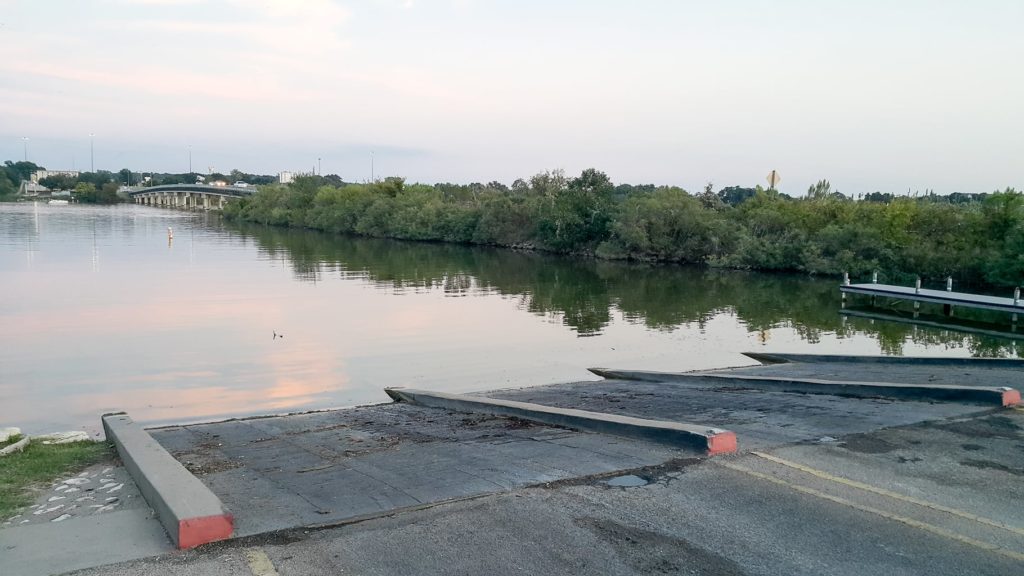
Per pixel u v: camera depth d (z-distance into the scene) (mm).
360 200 92562
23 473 7699
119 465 8102
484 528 5590
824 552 5148
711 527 5574
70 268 42156
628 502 6094
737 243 51250
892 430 8344
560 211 64688
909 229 44250
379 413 13086
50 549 5227
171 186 156750
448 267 50500
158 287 35219
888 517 5742
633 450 7734
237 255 54688
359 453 9047
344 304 31250
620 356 20953
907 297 30031
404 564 4977
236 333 24016
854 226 45125
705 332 25438
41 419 14125
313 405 15383
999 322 28453
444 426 10781
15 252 50625
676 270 50562
